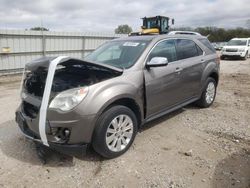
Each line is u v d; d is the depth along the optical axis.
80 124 3.17
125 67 3.98
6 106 6.29
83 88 3.23
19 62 12.84
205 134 4.49
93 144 3.41
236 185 3.01
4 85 9.76
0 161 3.54
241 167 3.40
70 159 3.59
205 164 3.47
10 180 3.12
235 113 5.70
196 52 5.51
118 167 3.40
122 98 3.59
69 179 3.15
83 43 15.80
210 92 6.06
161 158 3.63
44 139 3.25
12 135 4.39
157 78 4.24
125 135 3.73
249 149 3.93
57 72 3.73
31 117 3.41
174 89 4.70
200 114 5.57
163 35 4.82
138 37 4.88
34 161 3.55
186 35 5.48
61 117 3.12
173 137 4.35
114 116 3.47
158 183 3.06
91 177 3.19
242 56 21.16
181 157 3.66
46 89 3.17
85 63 3.44
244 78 11.26
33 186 3.01
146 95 4.05
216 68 6.03
